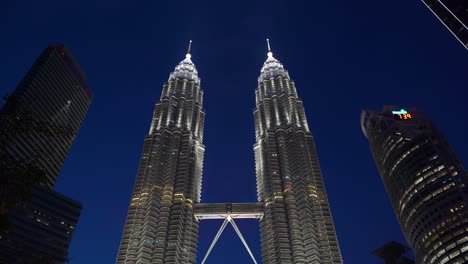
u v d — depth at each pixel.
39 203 176.75
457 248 187.75
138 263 190.25
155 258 193.75
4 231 25.47
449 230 196.00
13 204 25.36
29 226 167.12
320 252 199.25
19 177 25.59
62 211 182.88
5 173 25.44
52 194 184.62
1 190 25.08
